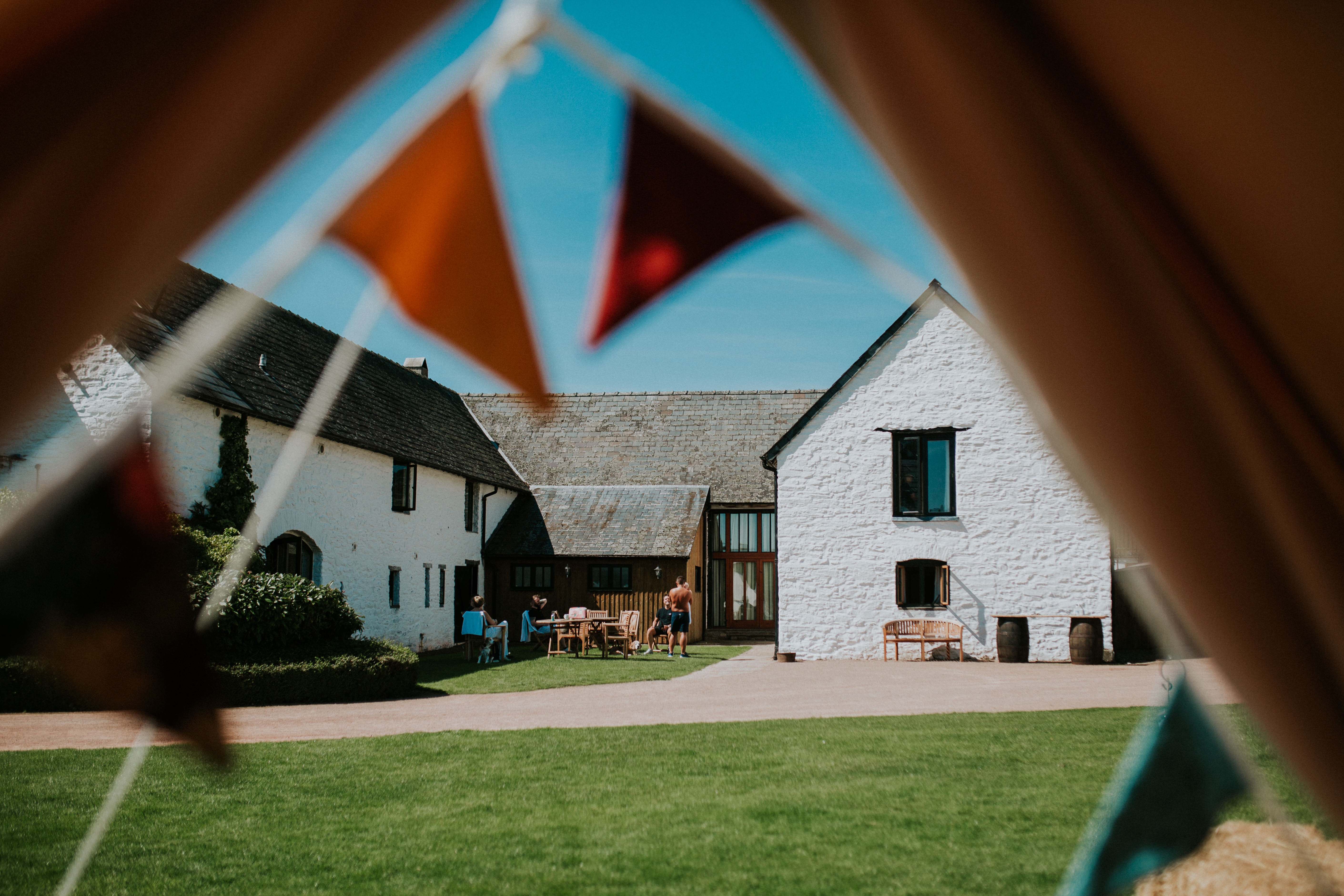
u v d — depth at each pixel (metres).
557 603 26.58
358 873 4.88
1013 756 8.00
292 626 13.34
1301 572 1.73
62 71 1.38
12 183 1.43
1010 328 1.85
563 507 28.45
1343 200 1.40
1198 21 1.33
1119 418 1.77
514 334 2.63
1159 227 1.61
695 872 4.84
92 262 1.54
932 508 20.11
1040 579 19.34
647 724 10.26
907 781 6.98
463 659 20.97
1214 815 3.75
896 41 1.54
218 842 5.45
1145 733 3.83
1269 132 1.40
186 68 1.44
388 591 21.38
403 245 2.48
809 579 20.28
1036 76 1.53
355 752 8.35
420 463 22.75
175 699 2.34
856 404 20.59
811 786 6.85
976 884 4.61
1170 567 1.88
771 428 30.34
